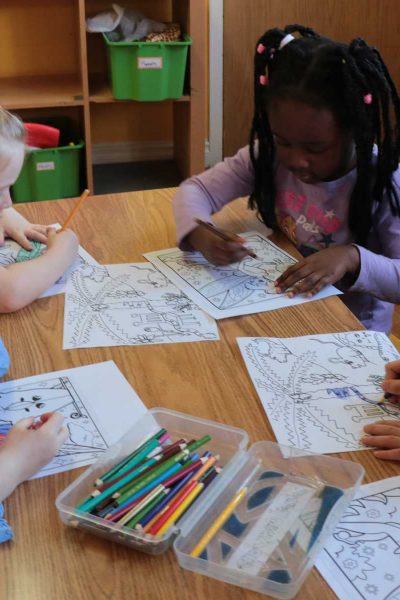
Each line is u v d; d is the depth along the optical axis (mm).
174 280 1234
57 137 2820
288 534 710
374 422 884
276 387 950
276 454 809
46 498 770
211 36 3275
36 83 3082
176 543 694
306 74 1175
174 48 2771
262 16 3191
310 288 1189
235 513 736
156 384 957
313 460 801
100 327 1089
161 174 3396
